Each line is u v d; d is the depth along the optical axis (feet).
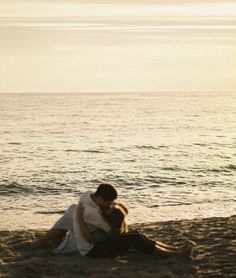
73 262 28.32
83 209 28.89
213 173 101.65
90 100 648.38
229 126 251.19
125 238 29.07
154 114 351.67
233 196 74.74
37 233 37.09
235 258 29.81
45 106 473.67
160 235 36.68
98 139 182.29
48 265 27.73
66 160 123.44
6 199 73.31
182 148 154.30
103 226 28.96
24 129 228.22
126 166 111.86
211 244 33.30
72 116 326.24
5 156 131.95
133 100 647.56
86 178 94.22
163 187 84.07
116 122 273.54
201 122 278.46
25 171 103.65
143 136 195.42
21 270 27.30
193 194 76.64
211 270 27.84
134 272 27.17
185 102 581.94
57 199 73.61
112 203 29.22
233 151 145.38
